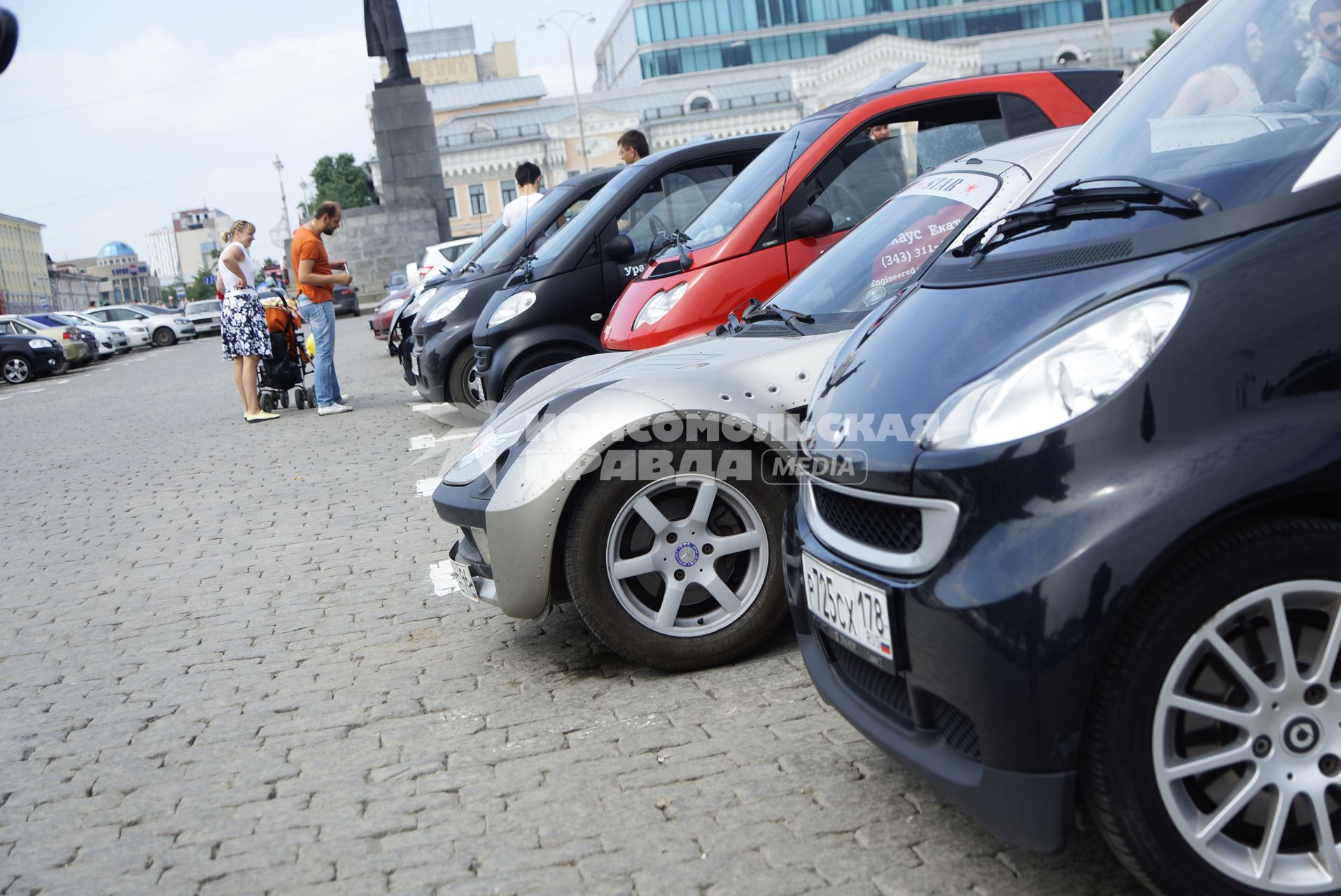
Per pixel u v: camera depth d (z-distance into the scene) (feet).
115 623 18.04
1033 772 7.23
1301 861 7.36
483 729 12.26
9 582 21.50
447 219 134.82
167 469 32.89
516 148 278.67
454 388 32.48
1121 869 8.39
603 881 8.92
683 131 283.79
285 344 41.75
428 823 10.26
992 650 7.22
